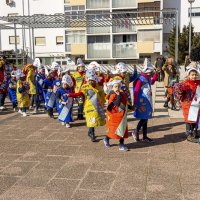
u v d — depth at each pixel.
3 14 42.59
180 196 4.92
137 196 4.96
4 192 5.22
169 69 11.90
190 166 6.11
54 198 4.98
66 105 9.50
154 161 6.43
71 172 5.97
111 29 39.22
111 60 40.41
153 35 38.84
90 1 40.00
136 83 7.70
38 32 41.62
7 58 28.00
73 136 8.51
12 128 9.63
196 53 14.89
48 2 41.56
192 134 7.79
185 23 40.34
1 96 12.94
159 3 38.78
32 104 12.64
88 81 7.88
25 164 6.46
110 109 7.08
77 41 40.44
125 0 39.34
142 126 8.16
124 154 6.92
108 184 5.41
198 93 7.52
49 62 41.59
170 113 11.22
